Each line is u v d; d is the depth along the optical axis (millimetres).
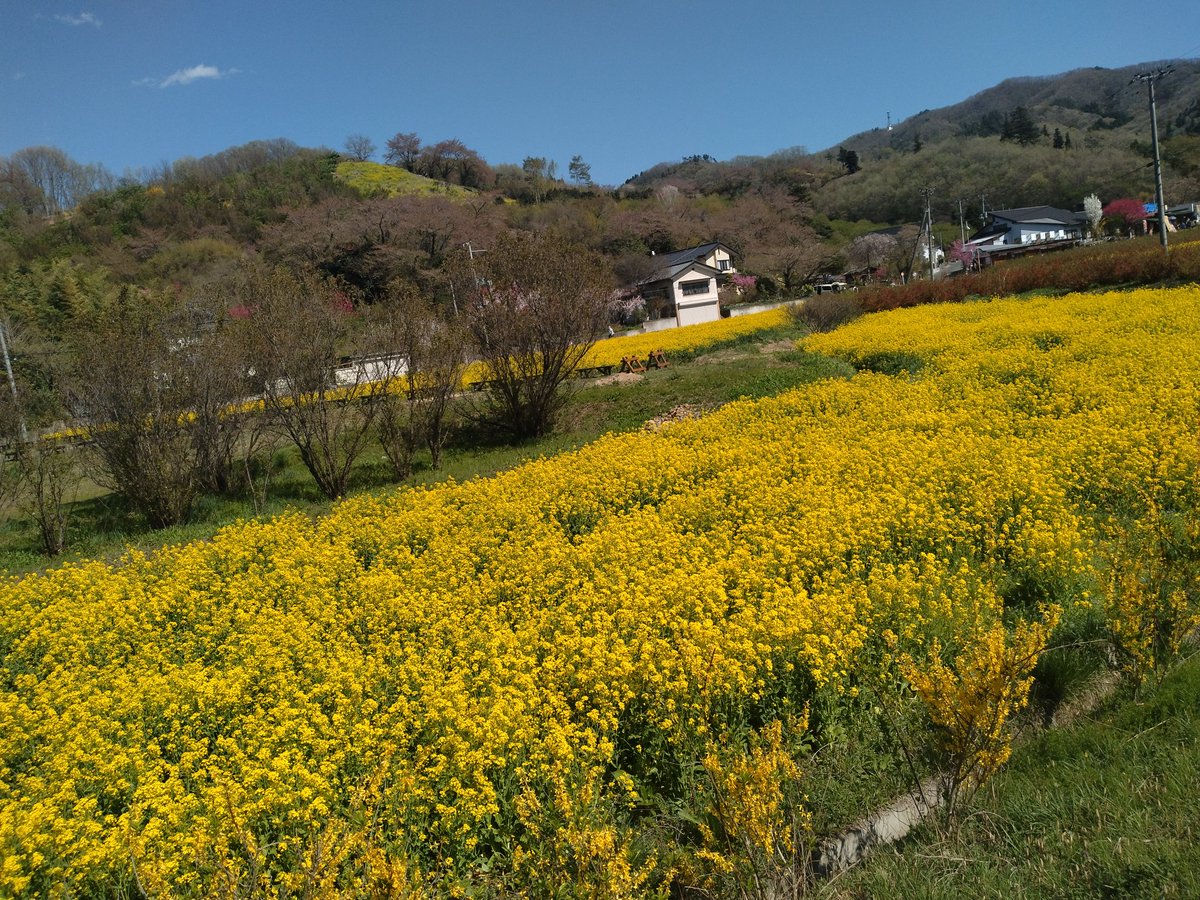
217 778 4551
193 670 6457
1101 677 5355
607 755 4695
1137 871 3467
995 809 4168
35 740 5695
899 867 3879
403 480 16094
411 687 5859
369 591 7797
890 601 6051
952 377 15195
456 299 18094
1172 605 4969
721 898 3729
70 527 15250
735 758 4199
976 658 4262
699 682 4699
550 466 12797
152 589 9250
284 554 9984
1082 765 4348
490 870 4152
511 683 5531
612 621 6328
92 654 7617
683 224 81938
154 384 14422
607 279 19109
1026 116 105938
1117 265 29516
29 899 3902
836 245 89688
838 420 13234
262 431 15828
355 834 3576
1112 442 9219
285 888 3594
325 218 60500
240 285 19031
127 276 53062
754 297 69312
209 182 77500
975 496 8266
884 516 7871
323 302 15328
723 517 9273
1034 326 19234
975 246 75188
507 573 8094
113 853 3957
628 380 23688
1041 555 6707
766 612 5922
